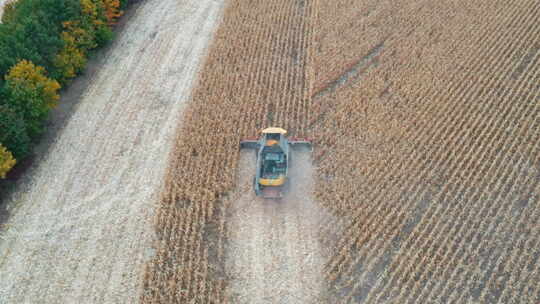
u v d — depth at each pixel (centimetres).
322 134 3222
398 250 2564
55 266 2533
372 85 3619
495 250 2538
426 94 3547
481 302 2325
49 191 2953
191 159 3106
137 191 2931
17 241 2662
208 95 3612
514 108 3397
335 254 2547
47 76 3512
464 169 2945
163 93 3706
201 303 2352
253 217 2755
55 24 3788
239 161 3097
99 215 2798
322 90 3650
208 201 2841
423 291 2358
